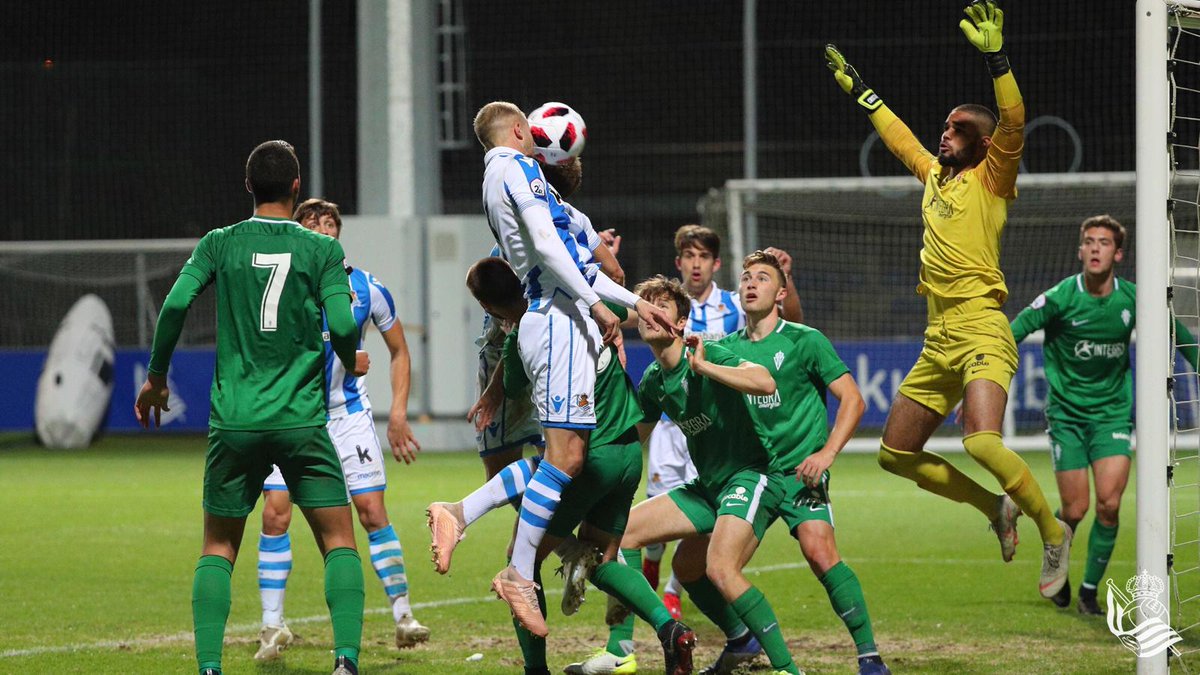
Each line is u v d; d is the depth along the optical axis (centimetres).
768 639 1680
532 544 1692
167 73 9756
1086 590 2367
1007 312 6731
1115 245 2409
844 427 1747
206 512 1638
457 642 2136
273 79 9888
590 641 2144
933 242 2081
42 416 6562
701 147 9306
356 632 1614
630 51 9831
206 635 1592
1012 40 8762
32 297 7519
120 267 7338
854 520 3834
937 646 2059
